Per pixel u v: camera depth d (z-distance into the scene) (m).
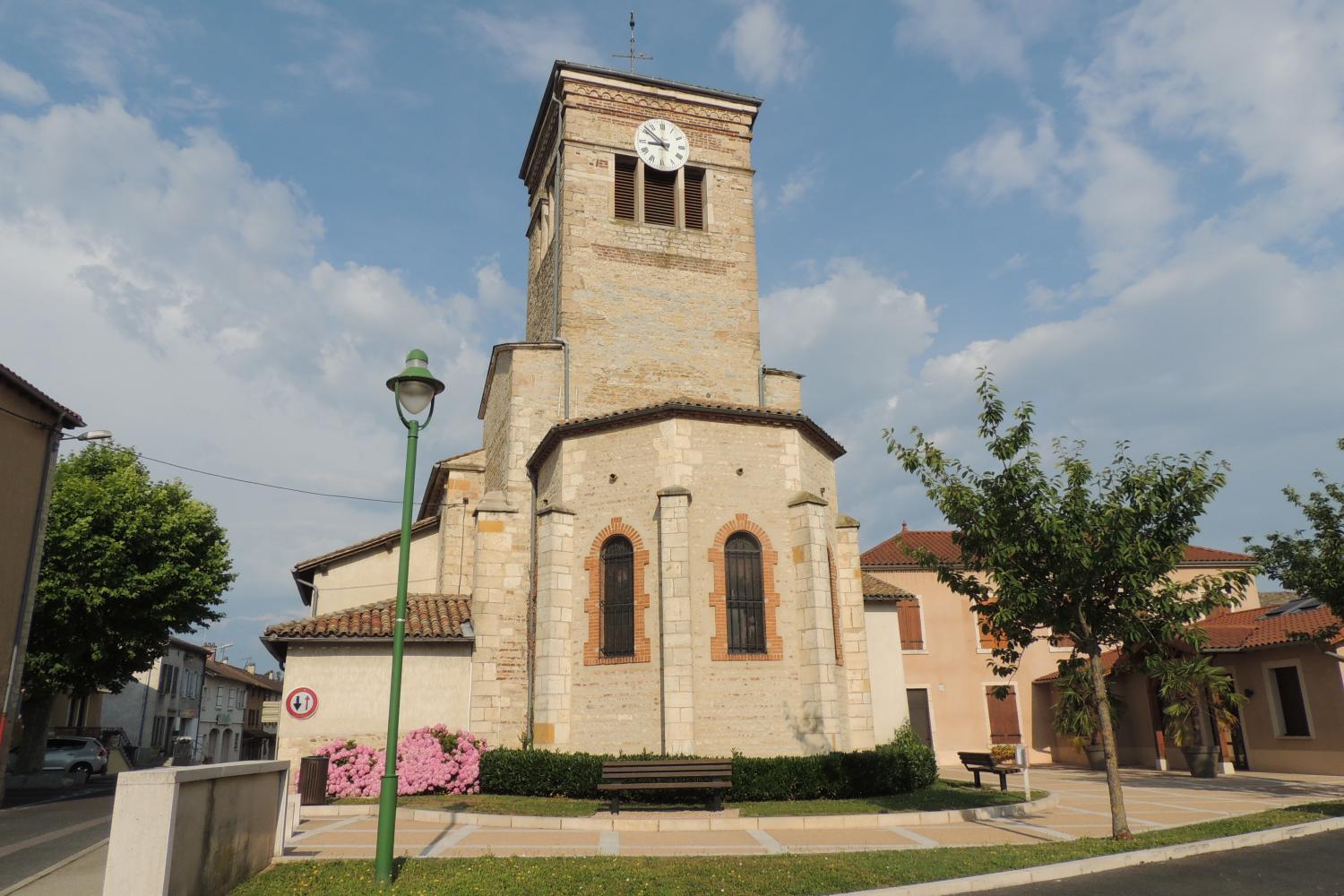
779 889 9.45
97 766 31.25
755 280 26.61
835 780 16.44
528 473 22.36
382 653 19.72
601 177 25.97
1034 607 13.13
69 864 11.12
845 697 19.66
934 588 31.42
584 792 16.53
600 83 26.64
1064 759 29.83
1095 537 13.05
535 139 29.91
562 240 25.09
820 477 20.64
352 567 25.50
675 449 18.20
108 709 48.12
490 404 26.53
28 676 25.97
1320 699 22.98
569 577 18.52
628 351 24.69
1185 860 11.13
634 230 25.80
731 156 27.59
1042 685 30.73
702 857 11.27
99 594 25.97
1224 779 22.55
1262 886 9.62
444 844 12.80
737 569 18.06
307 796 16.69
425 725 19.44
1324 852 11.34
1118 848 11.53
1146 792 19.59
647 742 16.81
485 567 20.80
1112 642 13.75
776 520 18.53
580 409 23.70
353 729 19.05
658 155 26.69
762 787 16.03
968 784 20.31
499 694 19.94
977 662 30.83
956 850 11.71
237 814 9.56
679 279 25.80
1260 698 24.92
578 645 18.09
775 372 26.00
